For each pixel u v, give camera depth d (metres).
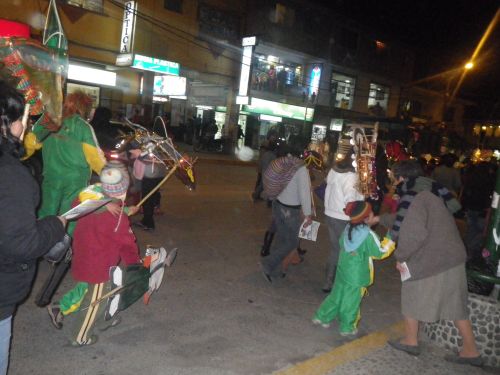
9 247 1.87
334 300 4.16
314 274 5.80
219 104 23.66
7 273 1.95
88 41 17.11
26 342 3.42
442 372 3.59
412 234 3.47
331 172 5.03
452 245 3.56
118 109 18.70
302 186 4.95
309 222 4.99
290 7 25.02
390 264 6.64
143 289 3.64
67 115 4.36
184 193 10.19
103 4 17.23
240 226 7.73
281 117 26.05
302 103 26.64
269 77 24.91
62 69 3.86
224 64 22.12
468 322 3.69
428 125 30.58
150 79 19.23
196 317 4.14
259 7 23.36
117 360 3.32
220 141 22.98
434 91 36.34
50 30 4.28
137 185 6.32
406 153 8.62
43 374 3.06
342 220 4.90
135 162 5.65
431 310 3.61
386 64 32.28
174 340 3.69
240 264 5.75
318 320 4.25
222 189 11.58
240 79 22.25
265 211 9.35
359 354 3.77
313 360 3.59
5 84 1.99
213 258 5.84
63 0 16.02
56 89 3.84
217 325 4.04
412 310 3.69
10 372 3.04
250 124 25.19
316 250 6.94
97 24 17.22
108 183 3.19
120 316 3.99
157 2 18.94
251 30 23.20
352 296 4.05
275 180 4.96
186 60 20.52
